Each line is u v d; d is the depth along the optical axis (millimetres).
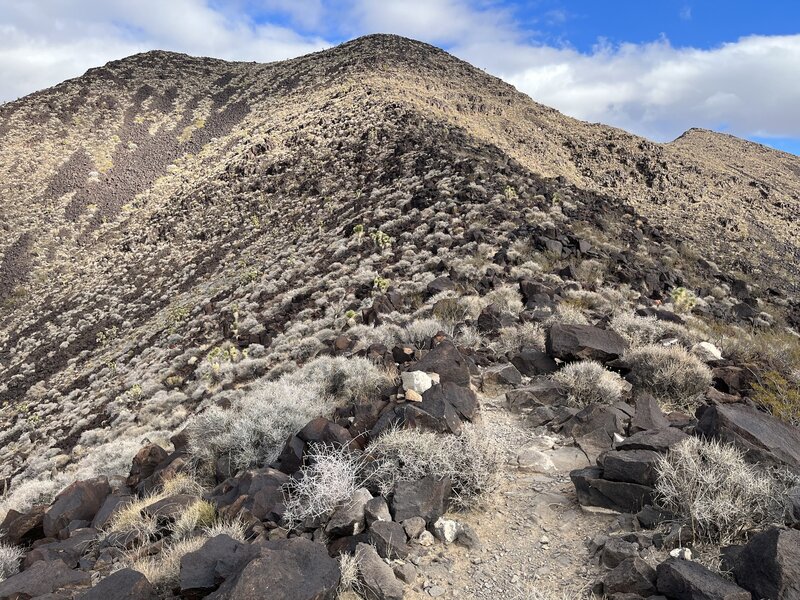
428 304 16062
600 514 4703
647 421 5953
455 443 5367
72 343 35625
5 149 76125
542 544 4422
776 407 7070
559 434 6555
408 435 5367
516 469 5809
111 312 38375
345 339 13953
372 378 8656
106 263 50094
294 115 73125
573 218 25781
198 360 22578
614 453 4977
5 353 38062
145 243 50062
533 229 22359
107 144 81250
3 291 49875
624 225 27344
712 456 4461
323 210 38406
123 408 20578
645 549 4023
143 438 14266
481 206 26328
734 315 17078
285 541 3945
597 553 4156
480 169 32844
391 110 53500
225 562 3840
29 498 11469
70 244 57219
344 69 91500
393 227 27891
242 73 118312
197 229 47812
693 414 7191
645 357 8203
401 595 3756
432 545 4465
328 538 4594
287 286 27375
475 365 9102
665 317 13297
